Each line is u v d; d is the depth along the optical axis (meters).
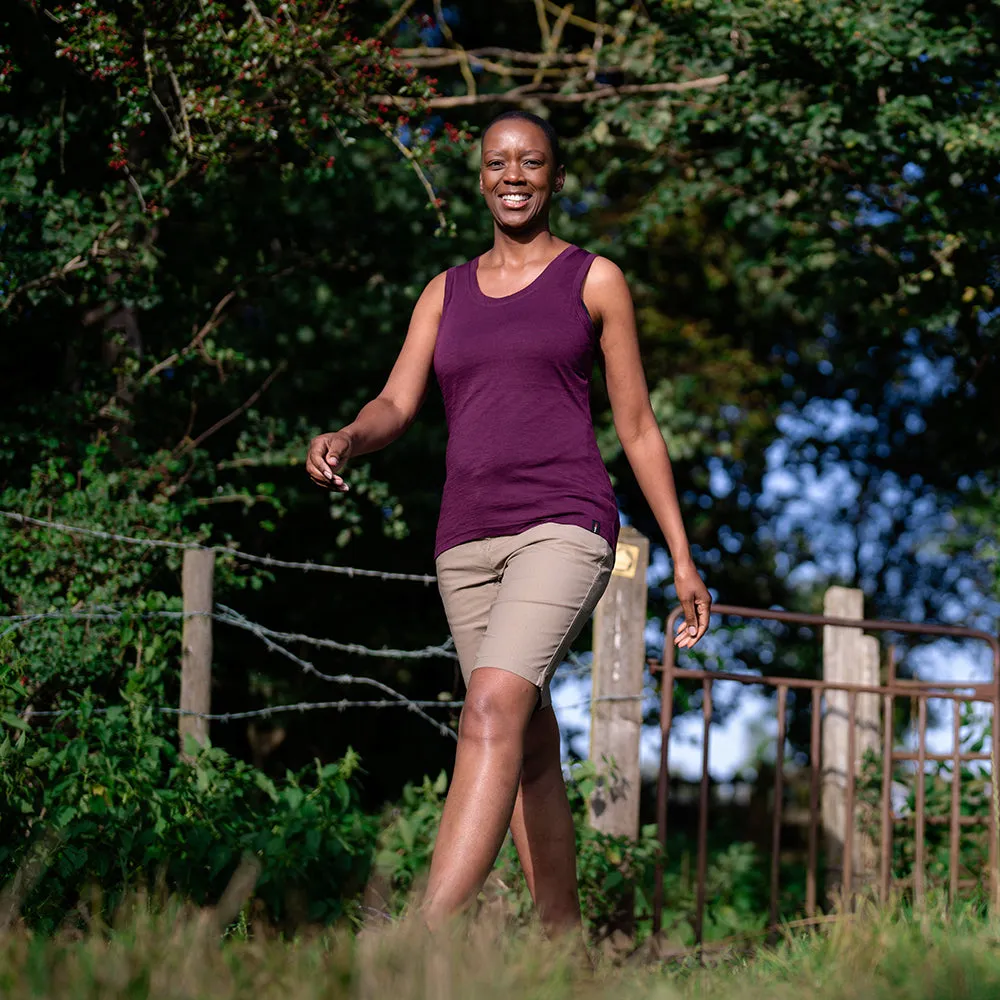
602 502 4.14
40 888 5.52
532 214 4.38
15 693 6.37
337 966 2.87
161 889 4.89
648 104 11.91
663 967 3.90
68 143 10.50
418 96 10.01
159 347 11.54
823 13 10.23
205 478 11.69
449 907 3.58
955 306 11.73
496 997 2.80
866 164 11.34
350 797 7.29
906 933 3.77
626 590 7.46
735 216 12.52
